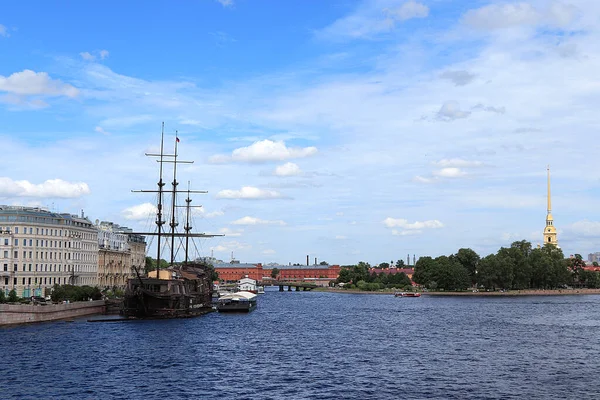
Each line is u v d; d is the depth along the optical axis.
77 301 161.25
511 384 72.44
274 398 64.88
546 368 83.50
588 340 115.62
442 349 102.94
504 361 89.50
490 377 76.81
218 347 102.31
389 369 82.56
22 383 70.25
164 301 151.00
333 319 168.88
